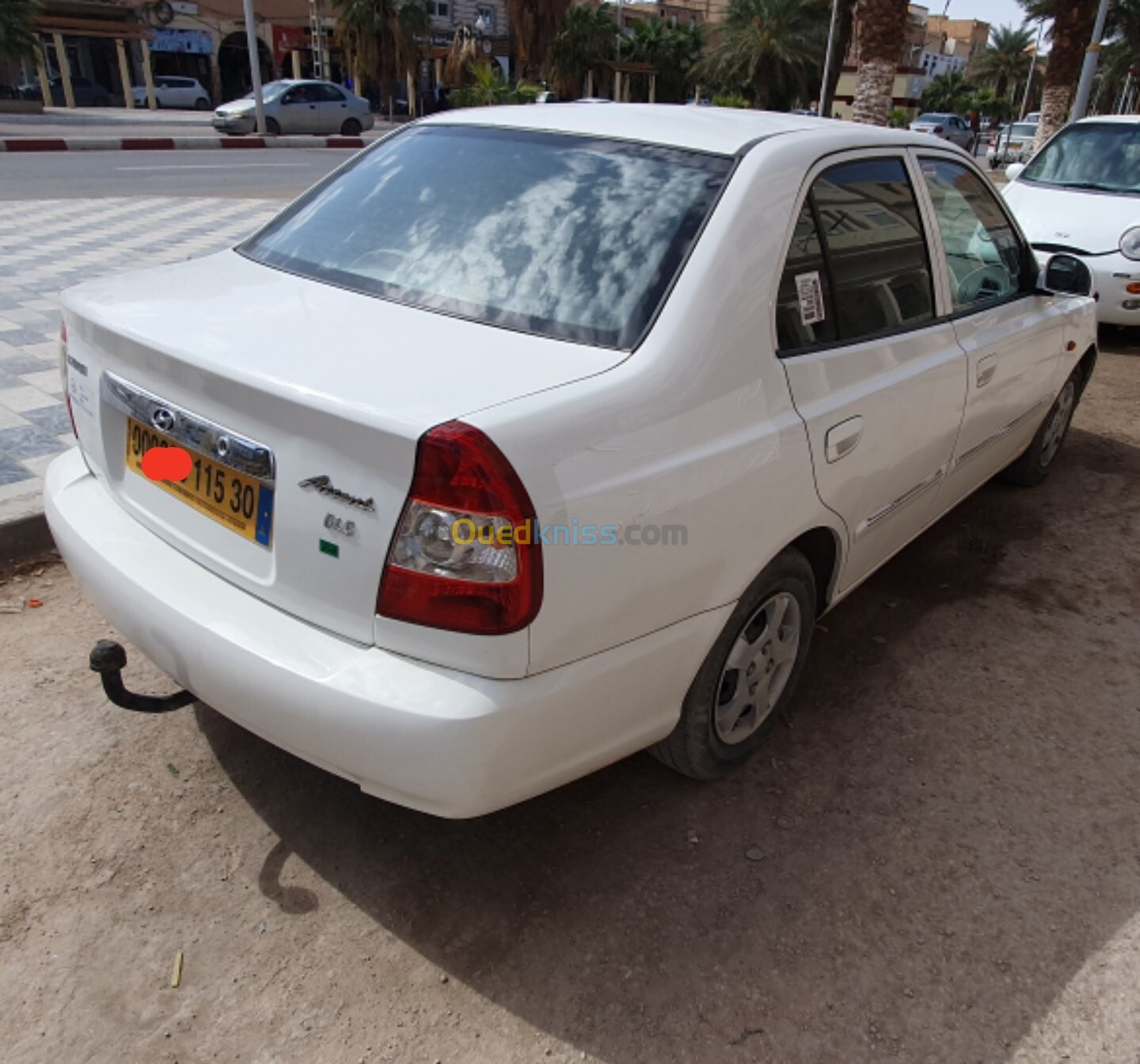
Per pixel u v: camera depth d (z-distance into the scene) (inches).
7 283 277.6
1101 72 1469.0
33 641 120.3
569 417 70.0
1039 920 88.0
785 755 108.2
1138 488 191.6
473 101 1154.7
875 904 88.8
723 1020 77.4
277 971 79.4
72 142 695.1
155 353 79.3
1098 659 130.6
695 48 1669.5
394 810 96.9
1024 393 148.6
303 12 1555.1
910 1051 75.8
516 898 87.6
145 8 1387.8
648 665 79.6
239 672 73.2
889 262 108.6
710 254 83.9
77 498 94.0
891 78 459.5
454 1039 74.8
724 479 80.7
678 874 91.1
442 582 66.6
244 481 75.6
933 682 123.6
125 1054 72.3
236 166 652.1
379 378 71.5
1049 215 292.4
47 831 91.4
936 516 137.5
